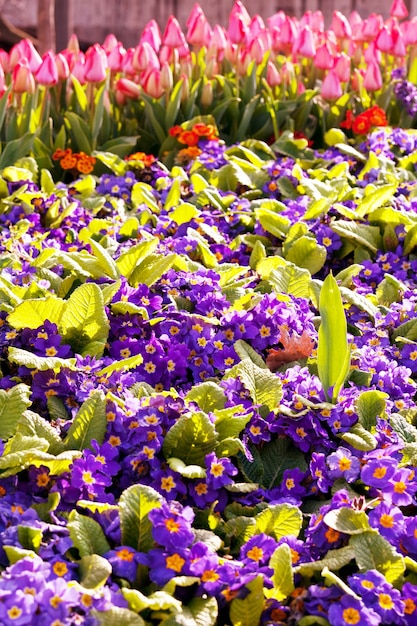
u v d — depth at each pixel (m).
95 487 2.38
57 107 6.31
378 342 3.38
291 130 6.40
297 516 2.36
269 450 2.75
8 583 1.94
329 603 2.09
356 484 2.57
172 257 3.38
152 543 2.21
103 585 2.06
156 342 3.06
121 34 14.41
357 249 4.30
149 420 2.54
